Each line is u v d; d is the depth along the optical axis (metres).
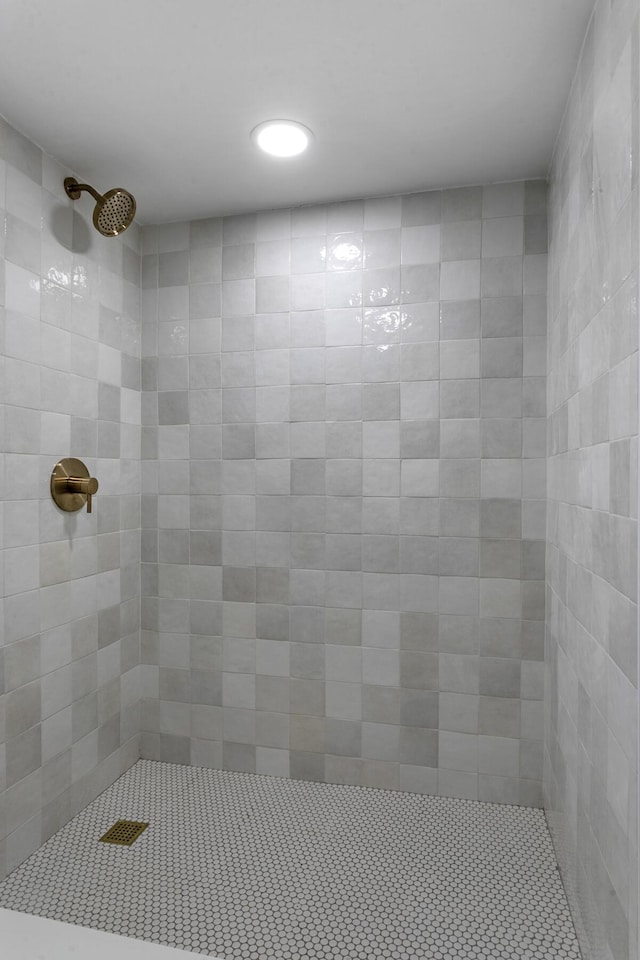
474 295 2.41
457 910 1.79
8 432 1.94
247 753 2.66
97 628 2.43
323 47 1.63
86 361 2.35
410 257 2.47
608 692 1.34
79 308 2.31
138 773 2.65
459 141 2.11
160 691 2.74
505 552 2.39
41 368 2.10
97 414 2.42
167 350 2.71
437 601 2.45
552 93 1.84
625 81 1.20
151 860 2.02
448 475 2.43
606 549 1.36
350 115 1.95
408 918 1.76
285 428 2.59
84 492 2.17
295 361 2.58
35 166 2.08
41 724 2.10
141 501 2.74
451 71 1.74
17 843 1.98
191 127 2.00
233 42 1.62
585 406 1.60
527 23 1.55
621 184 1.24
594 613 1.49
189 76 1.75
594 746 1.49
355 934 1.69
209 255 2.67
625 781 1.20
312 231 2.57
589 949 1.54
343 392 2.53
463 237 2.42
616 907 1.28
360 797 2.45
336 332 2.54
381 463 2.50
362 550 2.52
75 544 2.29
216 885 1.89
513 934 1.70
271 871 1.97
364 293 2.51
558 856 2.01
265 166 2.26
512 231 2.38
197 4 1.48
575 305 1.75
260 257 2.62
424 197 2.46
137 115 1.94
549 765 2.21
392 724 2.50
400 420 2.48
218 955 1.61
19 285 1.99
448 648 2.44
